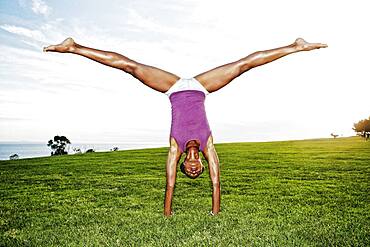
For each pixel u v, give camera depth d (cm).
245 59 604
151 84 610
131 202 1012
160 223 764
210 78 603
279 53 594
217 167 606
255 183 1295
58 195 1152
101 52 604
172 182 597
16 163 2134
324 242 628
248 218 792
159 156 2306
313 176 1440
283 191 1143
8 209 966
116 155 2438
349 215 827
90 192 1185
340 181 1321
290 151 2483
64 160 2222
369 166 1697
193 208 907
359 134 4222
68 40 588
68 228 754
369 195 1070
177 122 585
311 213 845
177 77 613
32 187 1312
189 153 574
